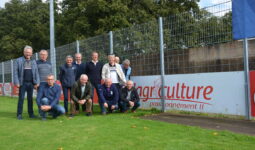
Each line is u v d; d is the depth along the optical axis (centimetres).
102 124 546
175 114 689
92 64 766
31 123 585
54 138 438
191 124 543
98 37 938
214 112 628
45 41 3425
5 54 3416
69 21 2434
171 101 723
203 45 645
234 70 592
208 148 361
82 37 2145
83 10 2242
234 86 591
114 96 715
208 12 636
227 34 600
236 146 367
